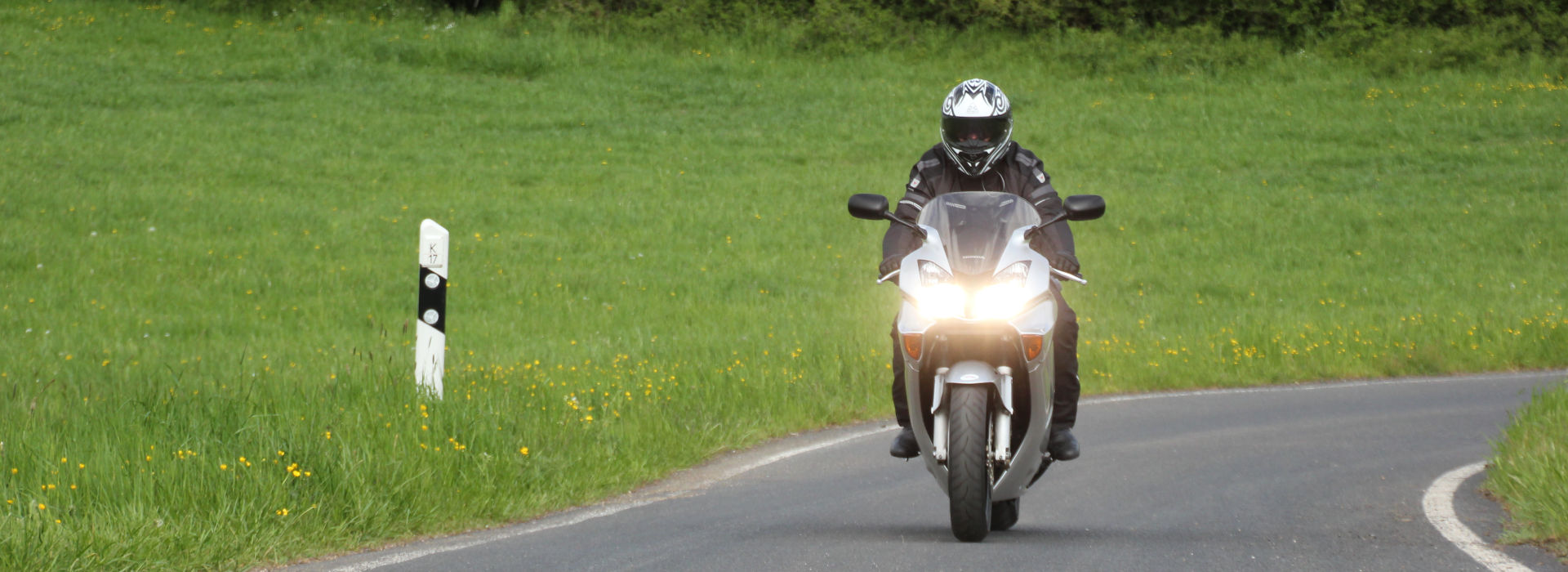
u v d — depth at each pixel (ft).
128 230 208.33
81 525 54.49
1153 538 57.88
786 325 151.64
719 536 58.39
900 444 59.52
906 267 55.36
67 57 352.49
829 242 225.97
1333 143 319.88
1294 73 378.73
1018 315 53.62
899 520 63.16
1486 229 246.06
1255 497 69.00
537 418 79.51
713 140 316.19
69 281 171.12
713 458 84.07
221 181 252.62
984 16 409.08
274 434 68.54
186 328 148.46
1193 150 312.71
